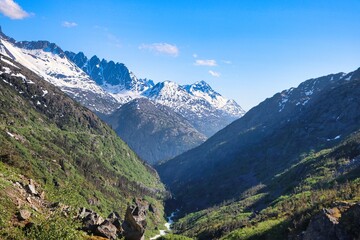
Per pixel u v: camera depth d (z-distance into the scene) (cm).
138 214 7875
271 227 18112
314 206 16750
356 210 11862
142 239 7762
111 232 7656
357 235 11250
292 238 14975
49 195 6781
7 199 7125
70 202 6644
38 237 5244
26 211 6788
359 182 19262
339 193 17600
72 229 5428
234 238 19338
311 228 12938
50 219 5447
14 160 17312
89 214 7875
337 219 12538
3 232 5709
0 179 8225
